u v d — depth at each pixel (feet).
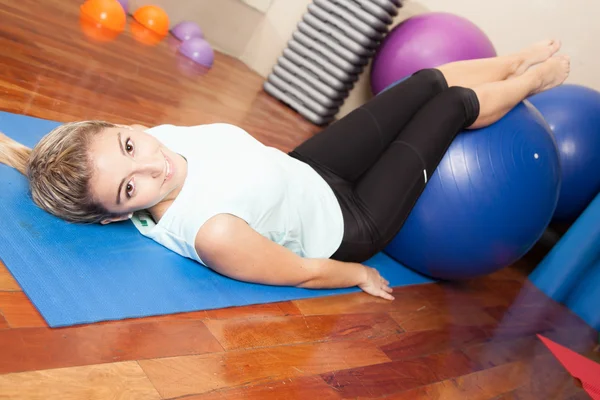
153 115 8.36
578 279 9.20
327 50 12.98
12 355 3.39
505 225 6.70
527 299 8.86
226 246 4.96
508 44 12.55
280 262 5.35
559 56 7.46
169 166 4.98
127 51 11.00
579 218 9.41
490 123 6.77
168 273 5.01
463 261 7.07
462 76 7.18
